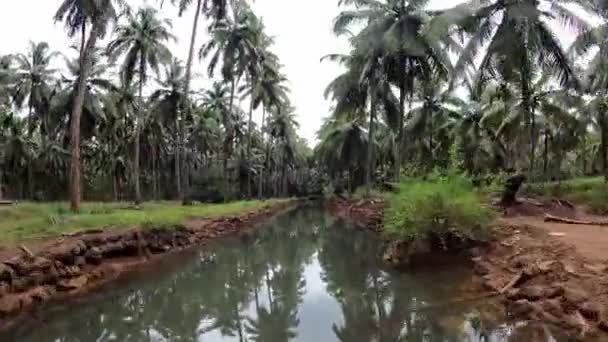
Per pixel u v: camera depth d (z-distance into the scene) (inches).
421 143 1788.9
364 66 1168.2
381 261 653.9
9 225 648.4
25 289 452.8
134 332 398.9
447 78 1115.9
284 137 2640.3
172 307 477.4
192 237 862.5
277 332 395.5
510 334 330.0
